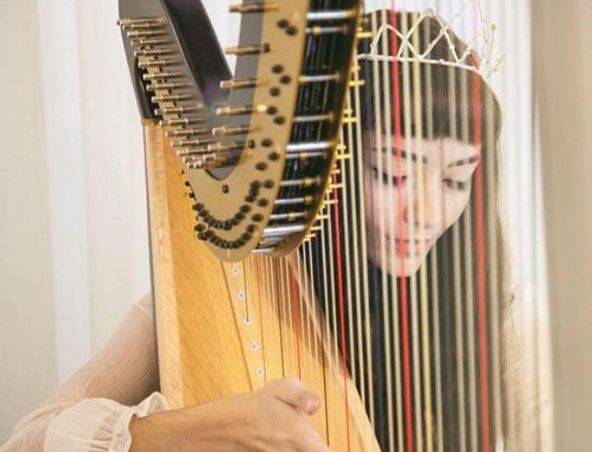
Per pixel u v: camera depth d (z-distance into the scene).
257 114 0.82
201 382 1.40
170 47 1.15
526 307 1.06
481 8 1.08
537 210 1.05
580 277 1.04
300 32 0.74
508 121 1.06
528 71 1.04
